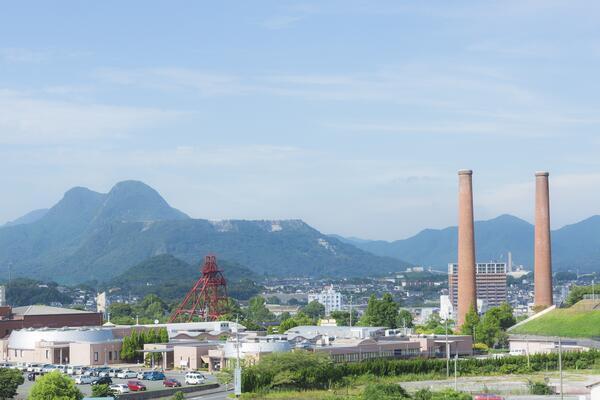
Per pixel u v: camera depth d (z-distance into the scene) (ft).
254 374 625.41
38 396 495.82
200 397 592.19
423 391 555.28
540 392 607.78
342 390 625.82
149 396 586.86
